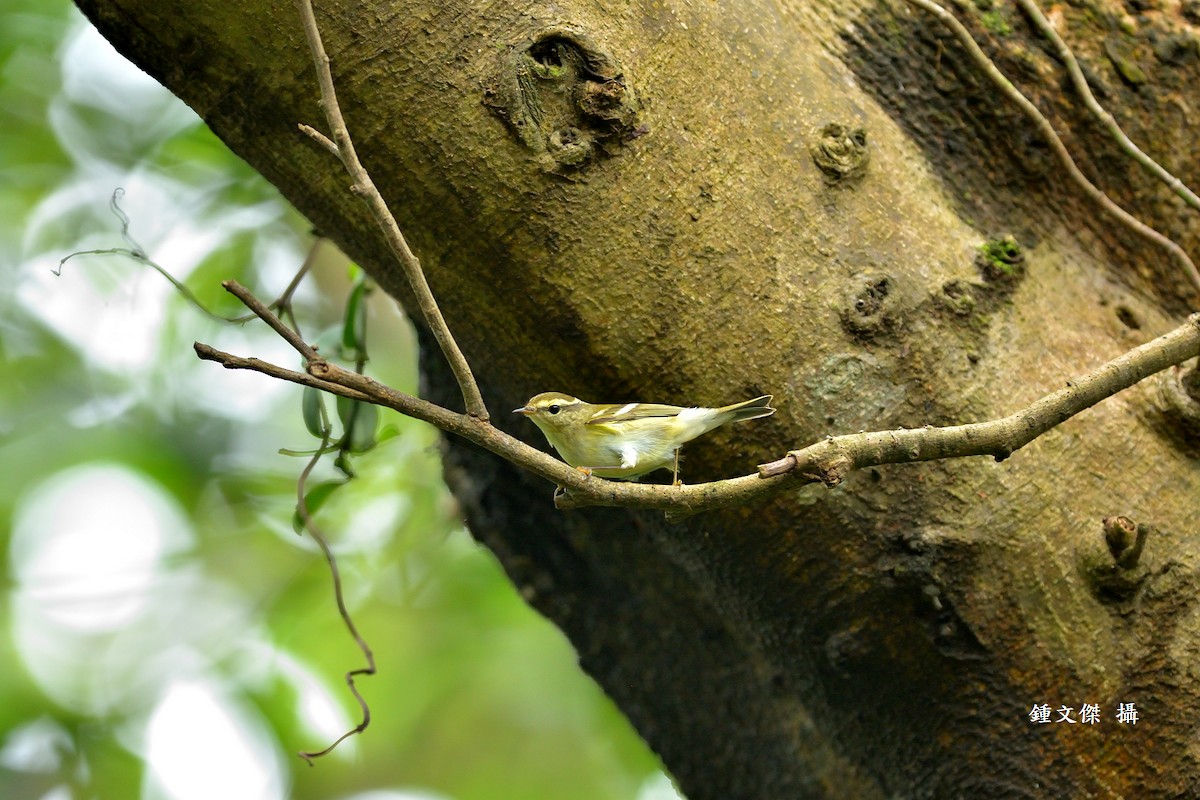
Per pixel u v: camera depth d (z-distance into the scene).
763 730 8.95
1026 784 6.44
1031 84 7.91
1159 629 6.39
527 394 7.12
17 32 14.52
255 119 6.37
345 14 6.02
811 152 6.62
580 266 6.26
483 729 17.20
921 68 7.70
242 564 17.23
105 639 16.73
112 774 15.90
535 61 6.14
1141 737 6.32
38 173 15.77
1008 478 6.46
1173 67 8.06
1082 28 8.12
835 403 6.33
